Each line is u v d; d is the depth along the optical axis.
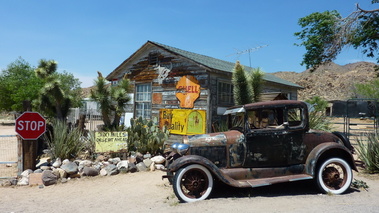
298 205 4.47
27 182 6.68
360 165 7.48
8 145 12.60
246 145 5.05
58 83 9.66
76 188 6.30
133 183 6.52
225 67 12.21
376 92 35.12
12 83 29.08
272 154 5.08
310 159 5.05
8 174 7.28
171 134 11.38
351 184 5.59
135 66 13.29
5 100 29.66
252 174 5.05
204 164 4.77
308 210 4.22
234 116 5.95
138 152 8.43
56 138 7.98
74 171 7.07
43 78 10.63
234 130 5.56
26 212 4.73
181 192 4.77
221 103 10.84
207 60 12.71
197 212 4.29
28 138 7.03
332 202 4.60
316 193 5.18
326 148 5.00
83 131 9.81
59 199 5.51
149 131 8.79
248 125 5.06
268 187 5.65
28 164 7.03
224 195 5.16
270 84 13.84
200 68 10.62
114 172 7.35
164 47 11.71
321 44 13.28
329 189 5.09
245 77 9.25
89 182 6.75
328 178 5.20
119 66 13.62
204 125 10.30
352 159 5.14
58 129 8.23
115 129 9.66
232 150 5.12
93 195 5.73
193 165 4.78
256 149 5.06
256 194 5.20
